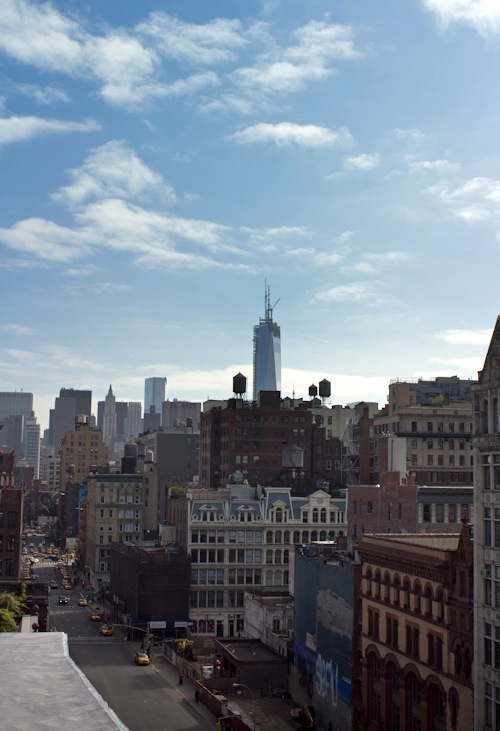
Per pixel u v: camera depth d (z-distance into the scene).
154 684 111.19
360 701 85.56
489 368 65.94
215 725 91.94
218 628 154.88
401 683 76.62
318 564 100.00
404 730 75.31
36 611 115.44
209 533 156.88
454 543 86.81
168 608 151.62
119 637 148.88
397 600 78.81
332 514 163.00
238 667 109.38
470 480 177.38
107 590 195.62
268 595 138.62
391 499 112.50
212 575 156.12
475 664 63.88
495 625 61.91
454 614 68.12
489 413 65.38
